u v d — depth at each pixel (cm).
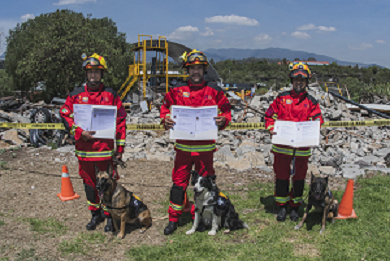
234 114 1372
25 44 3681
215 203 444
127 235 462
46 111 1095
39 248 420
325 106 1402
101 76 451
